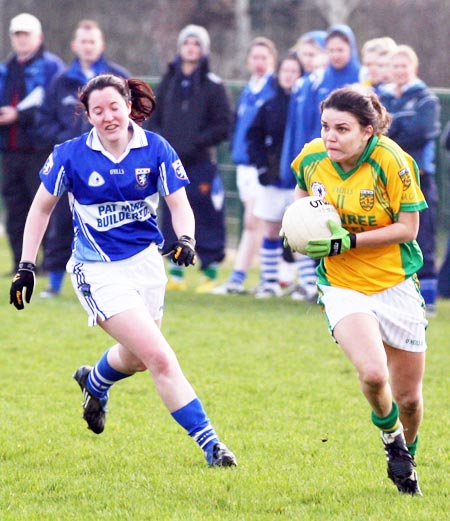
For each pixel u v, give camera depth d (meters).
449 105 36.69
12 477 13.51
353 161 12.60
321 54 28.81
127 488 13.04
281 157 27.83
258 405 17.38
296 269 33.34
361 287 12.84
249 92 29.36
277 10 71.75
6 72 30.03
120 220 13.65
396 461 12.70
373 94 12.48
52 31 73.38
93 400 15.02
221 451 13.79
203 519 11.77
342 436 15.59
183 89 28.55
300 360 20.86
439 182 37.03
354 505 12.30
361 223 12.80
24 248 13.80
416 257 13.05
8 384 18.67
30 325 24.12
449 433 15.80
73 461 14.30
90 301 13.70
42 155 30.12
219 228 29.70
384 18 68.12
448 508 12.23
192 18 71.19
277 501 12.47
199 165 29.03
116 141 13.37
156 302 13.99
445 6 66.81
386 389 12.34
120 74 28.56
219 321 24.97
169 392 13.54
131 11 75.44
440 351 21.89
